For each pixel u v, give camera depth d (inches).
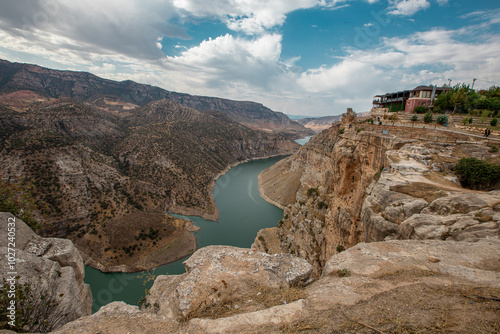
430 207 738.8
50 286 444.1
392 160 1117.7
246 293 385.1
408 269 408.2
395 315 291.4
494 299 304.7
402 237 711.7
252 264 458.9
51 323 401.1
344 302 327.0
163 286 553.6
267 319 299.4
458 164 963.3
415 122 1646.2
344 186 1614.2
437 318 279.6
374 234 875.4
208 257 483.8
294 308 318.7
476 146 1065.5
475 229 554.9
